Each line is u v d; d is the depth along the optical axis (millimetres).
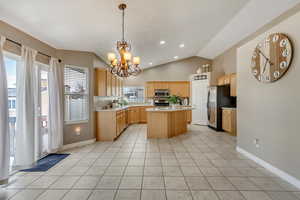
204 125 6566
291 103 2082
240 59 3201
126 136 4855
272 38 2350
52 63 3320
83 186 2078
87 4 2223
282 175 2230
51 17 2422
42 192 1951
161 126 4582
